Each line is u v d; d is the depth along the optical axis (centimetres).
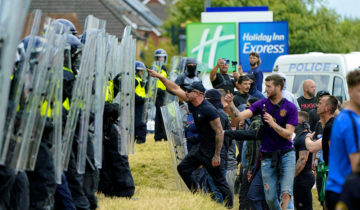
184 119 3144
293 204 2744
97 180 2194
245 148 2703
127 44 2327
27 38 1689
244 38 6981
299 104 3669
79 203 2030
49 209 1805
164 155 3716
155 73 2612
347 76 1590
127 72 2327
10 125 1625
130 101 2347
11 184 1625
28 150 1667
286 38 6944
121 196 2475
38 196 1789
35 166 1784
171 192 2722
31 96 1673
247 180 2695
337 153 1583
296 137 2625
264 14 7188
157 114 4234
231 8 7200
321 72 4681
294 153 2423
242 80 3159
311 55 4775
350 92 1588
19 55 1678
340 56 4606
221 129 2556
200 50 6981
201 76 4200
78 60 2012
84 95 1967
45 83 1700
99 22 2102
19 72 1667
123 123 2347
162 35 15088
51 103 1767
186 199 2545
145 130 4112
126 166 2469
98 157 2122
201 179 2872
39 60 1689
